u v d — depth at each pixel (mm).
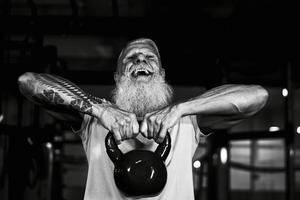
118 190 1507
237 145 6629
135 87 1567
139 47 1633
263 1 3770
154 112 1413
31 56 3771
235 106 1463
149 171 1377
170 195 1505
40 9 4793
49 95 1479
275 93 6258
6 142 4223
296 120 6070
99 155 1549
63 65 4348
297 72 4301
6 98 4898
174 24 3656
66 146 6203
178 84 4039
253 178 6574
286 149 3826
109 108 1424
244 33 3719
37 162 3932
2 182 4168
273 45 3746
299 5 3658
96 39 5180
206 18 3701
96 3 4504
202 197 5195
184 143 1552
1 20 3668
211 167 4180
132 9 4637
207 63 3891
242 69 4703
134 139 1556
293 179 3820
